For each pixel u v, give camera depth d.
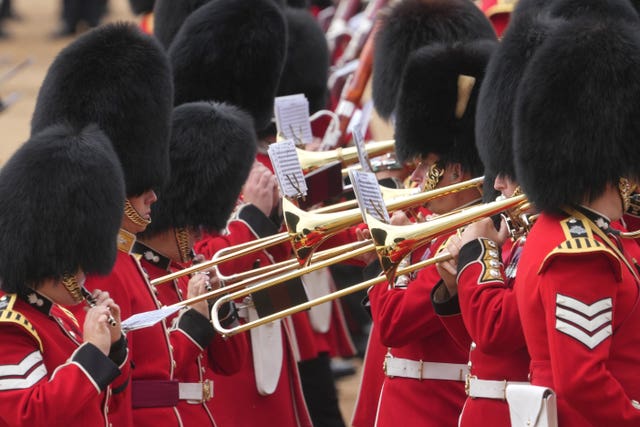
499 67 17.41
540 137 14.90
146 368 17.70
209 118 20.23
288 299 18.14
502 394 16.66
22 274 14.98
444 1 24.11
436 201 19.42
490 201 17.81
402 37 24.09
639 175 14.94
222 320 19.66
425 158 19.83
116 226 15.67
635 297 14.46
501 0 28.14
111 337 15.37
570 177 14.73
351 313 32.44
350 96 28.44
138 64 18.39
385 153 23.28
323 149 26.52
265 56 24.23
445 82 19.72
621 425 14.04
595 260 14.13
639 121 14.80
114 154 15.83
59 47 61.78
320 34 28.94
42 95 18.55
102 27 18.66
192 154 19.92
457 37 23.92
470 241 16.30
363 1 41.00
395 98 24.36
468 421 17.09
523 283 14.80
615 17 19.52
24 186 15.10
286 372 22.75
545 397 14.25
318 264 17.59
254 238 22.03
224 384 21.59
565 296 14.11
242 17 24.16
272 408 22.25
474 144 19.56
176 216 19.73
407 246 15.98
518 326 15.48
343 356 29.36
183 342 18.69
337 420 27.14
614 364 14.42
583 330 14.00
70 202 15.13
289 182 18.83
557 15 19.91
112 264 15.70
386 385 19.58
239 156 20.27
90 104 18.16
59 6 64.25
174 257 19.88
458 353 18.86
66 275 15.14
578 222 14.62
